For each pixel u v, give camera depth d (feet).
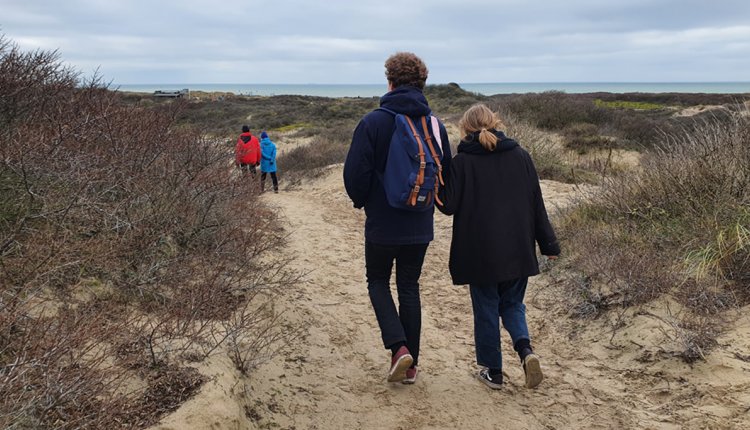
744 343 11.53
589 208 20.84
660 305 13.44
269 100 171.83
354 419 10.30
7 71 15.03
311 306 15.24
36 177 12.32
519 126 43.70
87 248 11.63
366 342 13.62
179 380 9.06
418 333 11.28
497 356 11.44
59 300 10.45
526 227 11.03
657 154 21.30
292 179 47.57
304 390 10.99
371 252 10.98
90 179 12.94
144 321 10.91
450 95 143.33
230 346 10.76
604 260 15.67
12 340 8.54
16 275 10.41
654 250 15.99
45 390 7.30
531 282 17.29
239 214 17.44
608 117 66.13
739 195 16.70
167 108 20.25
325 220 28.17
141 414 8.16
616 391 11.31
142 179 14.69
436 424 10.31
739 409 9.95
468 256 10.96
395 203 10.17
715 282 13.83
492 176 10.98
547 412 10.84
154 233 13.78
